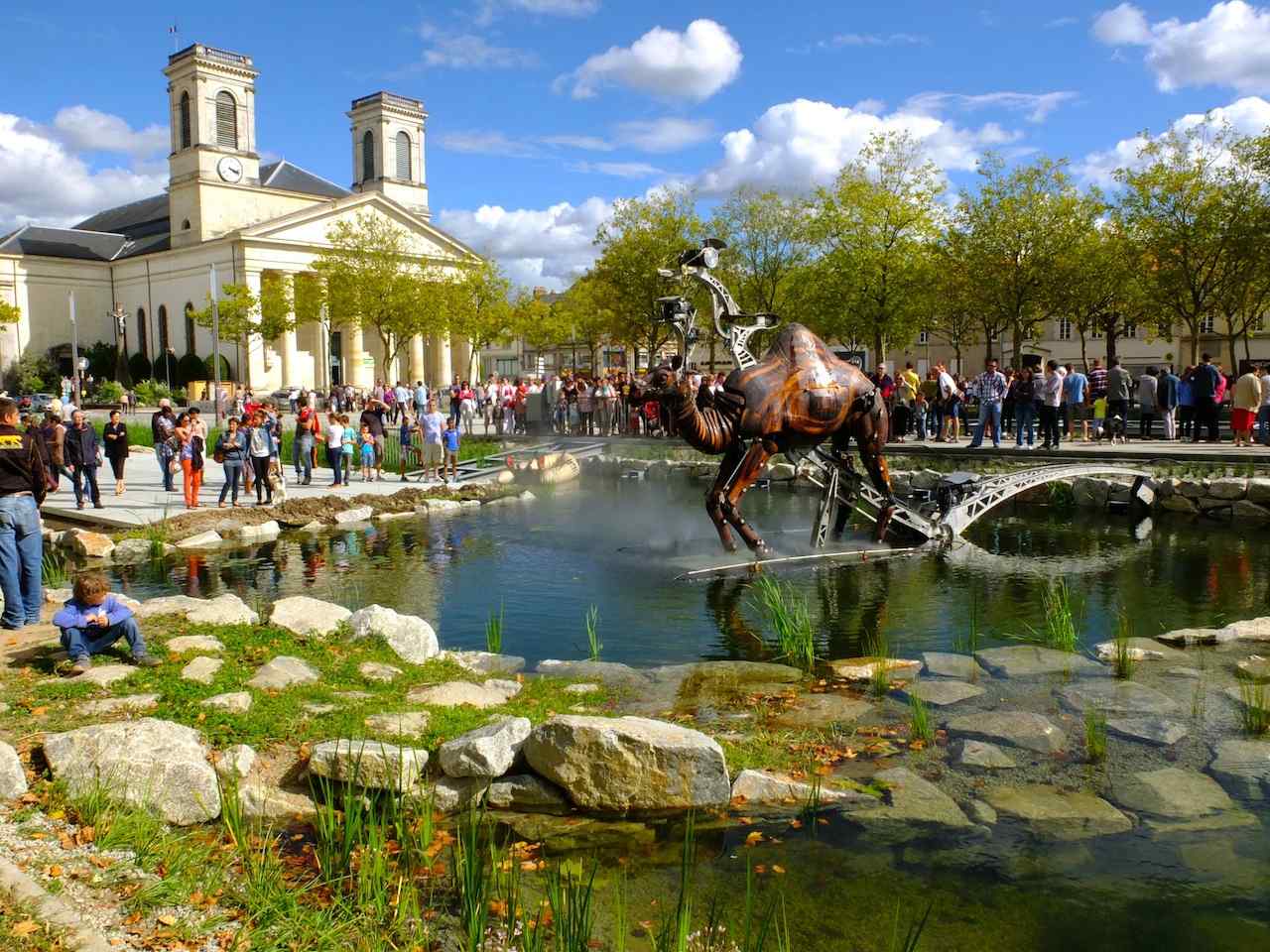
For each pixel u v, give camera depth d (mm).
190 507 16703
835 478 12562
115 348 68250
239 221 66562
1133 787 5285
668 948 3797
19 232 72438
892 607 9734
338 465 19938
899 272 36188
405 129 74188
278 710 5848
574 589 10625
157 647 6949
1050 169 36344
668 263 41656
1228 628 8391
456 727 5727
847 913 4152
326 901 4105
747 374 11414
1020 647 8055
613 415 27719
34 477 7812
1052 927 4051
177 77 65312
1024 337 43594
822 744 5957
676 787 5023
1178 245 32438
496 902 4211
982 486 14180
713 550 12523
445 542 13789
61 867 4086
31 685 6191
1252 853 4609
